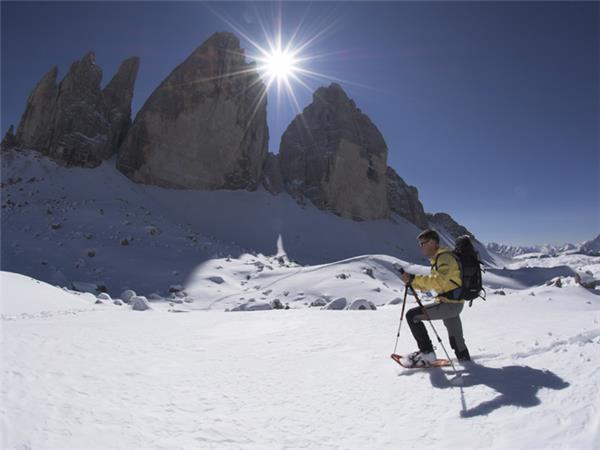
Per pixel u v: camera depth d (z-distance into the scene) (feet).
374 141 239.09
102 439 10.10
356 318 31.37
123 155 176.76
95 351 19.75
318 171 215.51
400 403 12.25
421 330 15.89
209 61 192.13
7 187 144.77
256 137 206.08
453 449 9.14
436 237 16.24
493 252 308.40
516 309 34.17
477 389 12.36
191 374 16.52
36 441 9.64
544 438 8.95
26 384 13.65
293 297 82.02
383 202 233.96
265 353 20.30
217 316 37.55
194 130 184.24
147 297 79.46
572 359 13.78
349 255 171.42
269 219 181.78
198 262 104.63
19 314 34.30
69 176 159.33
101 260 95.55
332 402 12.87
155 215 148.77
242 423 11.50
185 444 10.11
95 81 180.24
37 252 94.02
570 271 123.85
